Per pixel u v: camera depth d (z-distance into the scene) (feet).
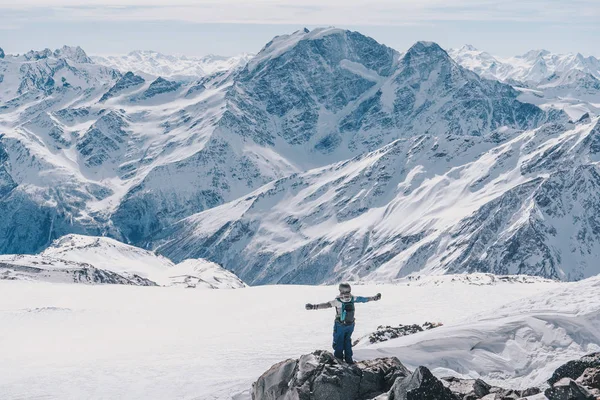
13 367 89.71
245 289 208.64
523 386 52.65
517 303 76.84
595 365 46.03
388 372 44.75
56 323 156.76
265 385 45.55
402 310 124.06
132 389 63.67
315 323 117.60
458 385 42.55
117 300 200.64
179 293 212.43
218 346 92.17
